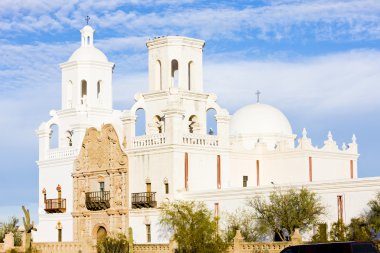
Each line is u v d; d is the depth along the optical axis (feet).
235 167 341.41
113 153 340.59
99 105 380.58
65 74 382.01
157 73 344.69
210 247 284.82
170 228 314.96
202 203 310.86
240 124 379.35
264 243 270.87
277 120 379.55
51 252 327.67
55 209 362.53
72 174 357.00
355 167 356.18
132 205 331.16
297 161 339.16
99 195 343.05
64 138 375.66
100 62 380.58
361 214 272.10
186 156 323.37
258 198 296.30
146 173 328.70
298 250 203.10
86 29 384.27
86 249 318.04
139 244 305.73
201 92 341.21
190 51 343.46
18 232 368.89
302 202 281.13
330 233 265.95
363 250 196.54
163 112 324.60
